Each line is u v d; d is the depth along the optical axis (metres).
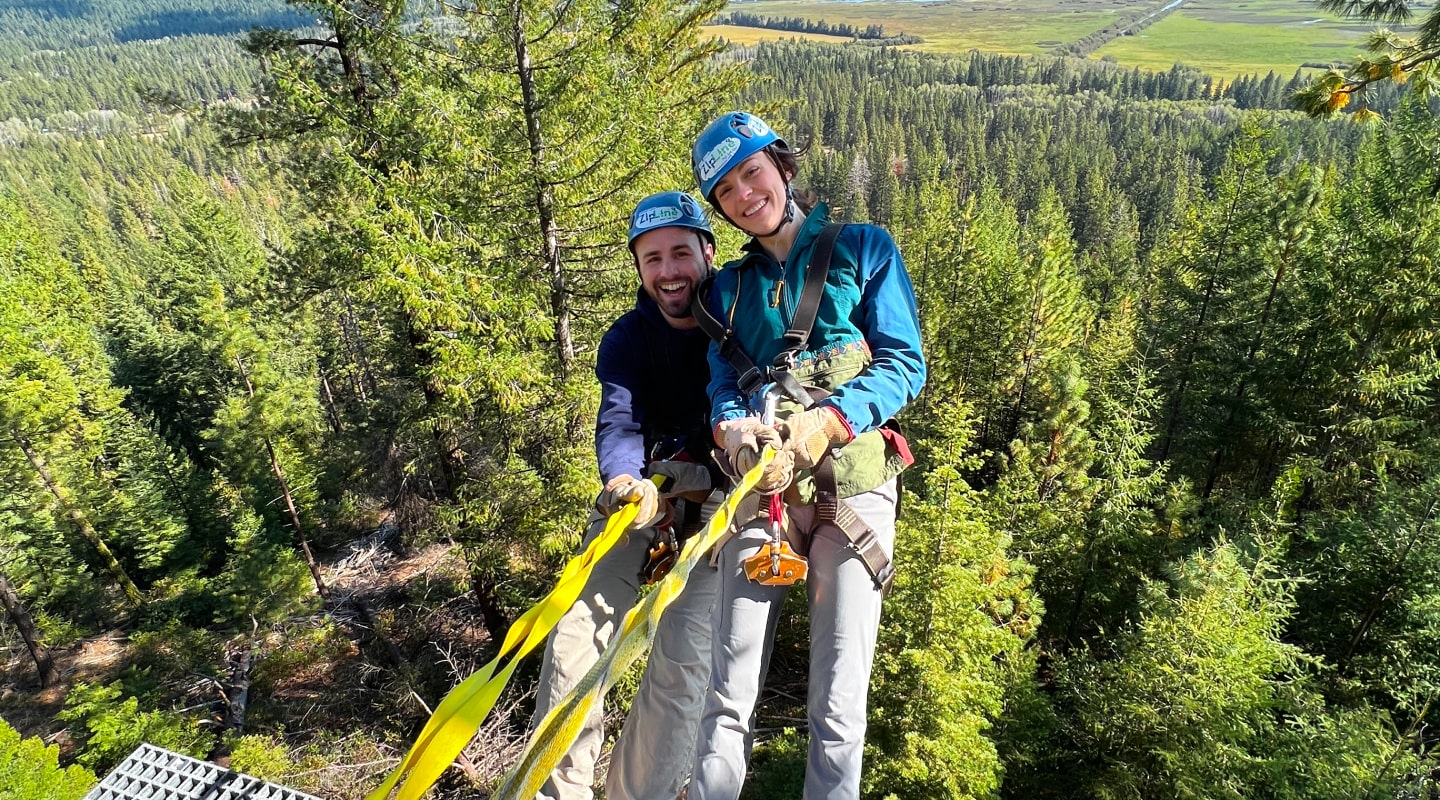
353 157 9.69
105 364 36.59
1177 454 22.34
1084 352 29.22
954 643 10.98
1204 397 20.66
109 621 26.17
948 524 11.02
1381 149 18.39
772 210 2.17
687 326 2.71
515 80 10.07
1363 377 16.11
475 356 9.37
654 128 10.27
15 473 24.36
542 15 10.05
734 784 1.92
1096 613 16.69
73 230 76.00
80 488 28.14
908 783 10.81
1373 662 13.25
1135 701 11.78
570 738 1.20
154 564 28.84
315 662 18.30
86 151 134.62
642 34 11.80
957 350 28.53
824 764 1.91
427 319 8.96
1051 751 13.12
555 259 10.58
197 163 129.38
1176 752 11.28
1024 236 59.25
